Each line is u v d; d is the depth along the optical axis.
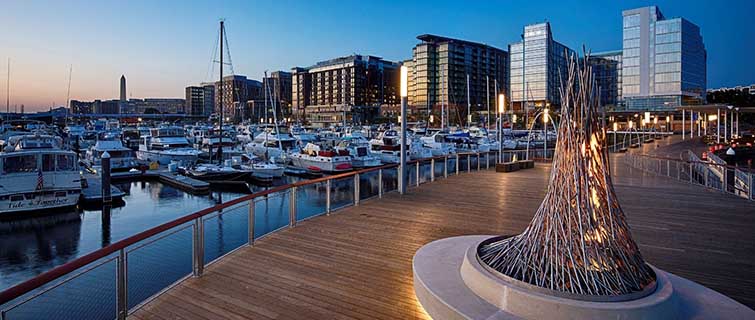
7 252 14.14
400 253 6.00
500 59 132.88
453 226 7.54
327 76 157.50
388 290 4.72
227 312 4.23
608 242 3.66
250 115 135.12
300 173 30.47
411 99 127.31
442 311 3.83
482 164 27.95
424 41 122.06
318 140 44.00
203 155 37.56
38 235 15.88
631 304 3.35
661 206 9.45
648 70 80.75
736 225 7.65
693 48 82.56
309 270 5.34
